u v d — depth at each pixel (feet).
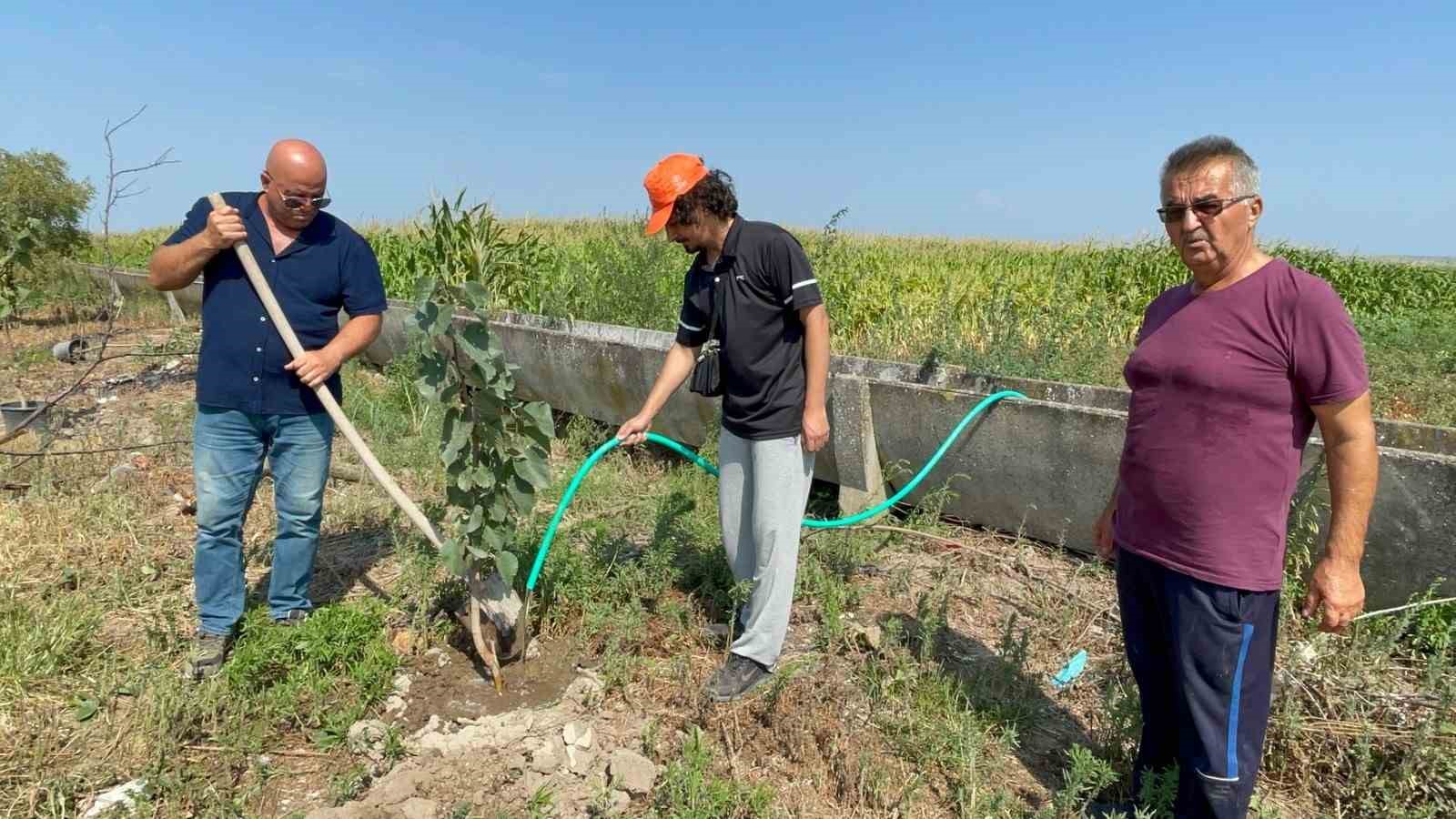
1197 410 6.70
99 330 35.40
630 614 10.97
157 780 8.32
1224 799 7.00
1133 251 39.83
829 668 10.34
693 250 9.66
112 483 16.19
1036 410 13.35
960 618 12.05
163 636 10.88
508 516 10.07
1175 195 6.56
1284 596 10.84
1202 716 6.97
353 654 10.21
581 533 14.05
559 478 17.20
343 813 7.84
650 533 14.66
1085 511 13.38
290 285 10.14
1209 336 6.64
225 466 10.32
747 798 8.26
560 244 41.91
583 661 10.77
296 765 8.96
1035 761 9.12
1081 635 11.51
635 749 9.18
